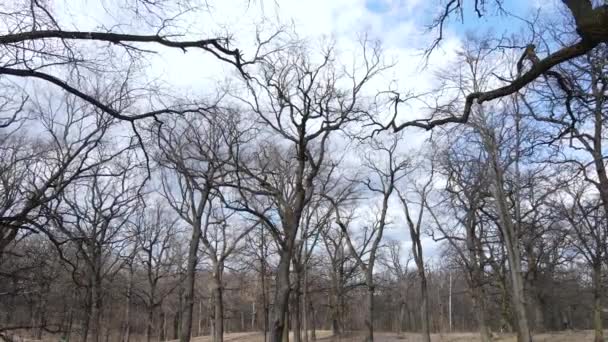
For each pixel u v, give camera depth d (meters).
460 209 33.81
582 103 11.37
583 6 5.82
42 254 13.24
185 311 23.64
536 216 30.67
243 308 69.88
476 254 36.62
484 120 22.91
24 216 8.27
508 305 41.31
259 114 19.78
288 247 17.84
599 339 28.08
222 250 33.34
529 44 7.92
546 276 40.25
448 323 76.88
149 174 9.55
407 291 67.62
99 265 23.55
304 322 42.56
